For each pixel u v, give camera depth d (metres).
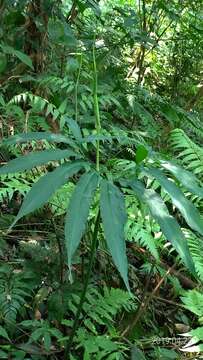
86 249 2.22
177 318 2.43
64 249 2.21
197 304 1.99
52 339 2.03
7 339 1.90
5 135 2.55
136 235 2.06
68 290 2.03
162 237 2.21
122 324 2.17
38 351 1.88
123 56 4.41
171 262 2.69
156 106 3.78
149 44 4.25
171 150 3.22
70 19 3.63
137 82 4.05
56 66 3.23
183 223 2.63
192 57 4.57
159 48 4.58
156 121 3.72
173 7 4.20
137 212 2.13
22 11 3.12
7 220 2.37
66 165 1.33
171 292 2.51
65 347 1.95
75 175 2.43
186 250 1.30
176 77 4.60
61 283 2.07
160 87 4.61
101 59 3.35
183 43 4.55
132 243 2.57
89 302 2.05
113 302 1.98
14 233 2.45
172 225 1.32
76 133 1.55
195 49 4.52
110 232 1.22
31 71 3.07
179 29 4.93
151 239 2.07
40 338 1.98
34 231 2.29
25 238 2.38
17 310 2.00
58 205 2.11
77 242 1.19
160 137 3.35
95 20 4.24
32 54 3.07
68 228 1.20
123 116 3.44
